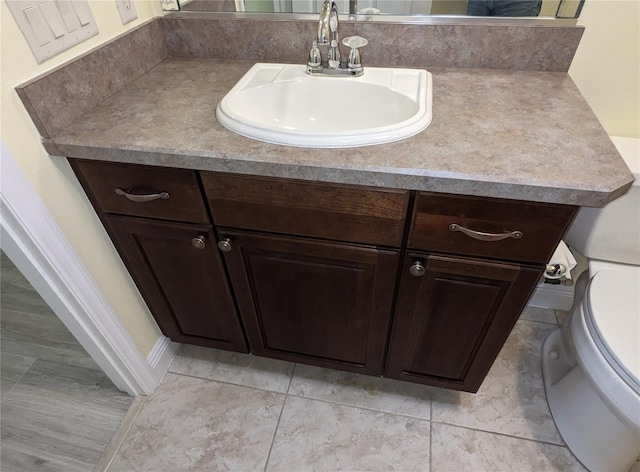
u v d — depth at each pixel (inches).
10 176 30.7
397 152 30.1
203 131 33.3
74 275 38.1
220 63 46.3
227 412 51.1
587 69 44.7
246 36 45.2
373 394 52.4
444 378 46.7
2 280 70.7
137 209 37.5
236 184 32.9
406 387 53.0
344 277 38.2
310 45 44.4
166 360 55.6
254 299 43.7
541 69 41.8
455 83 39.9
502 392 52.1
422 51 42.6
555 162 28.6
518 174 27.4
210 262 40.6
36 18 31.1
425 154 29.7
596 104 47.0
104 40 38.5
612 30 41.7
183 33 46.1
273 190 32.5
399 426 49.2
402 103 37.9
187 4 45.3
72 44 34.8
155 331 53.5
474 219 30.5
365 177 29.2
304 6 43.8
